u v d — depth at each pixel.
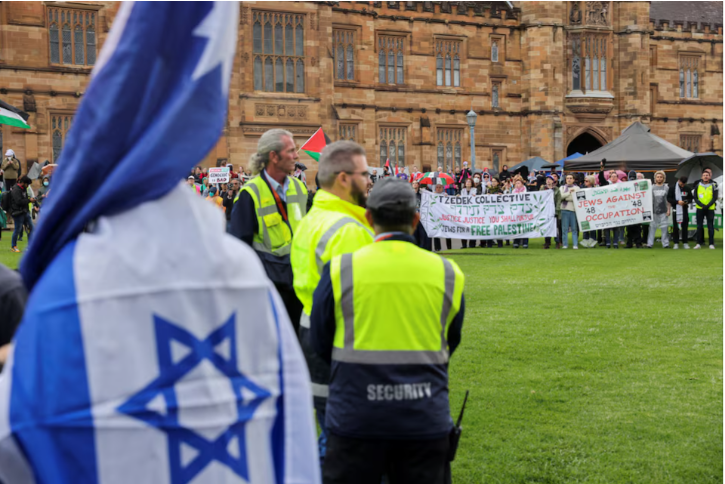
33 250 1.89
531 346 9.27
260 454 1.91
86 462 1.70
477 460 5.61
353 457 3.32
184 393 1.79
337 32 49.66
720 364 8.35
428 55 52.38
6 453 1.72
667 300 12.82
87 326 1.71
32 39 41.06
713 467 5.44
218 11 1.83
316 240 4.39
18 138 40.81
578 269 17.83
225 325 1.87
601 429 6.25
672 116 60.31
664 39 59.78
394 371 3.32
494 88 54.44
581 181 30.56
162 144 1.76
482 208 24.75
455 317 3.51
